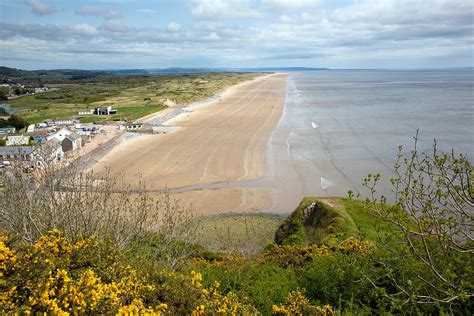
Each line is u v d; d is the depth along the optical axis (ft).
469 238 20.98
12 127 231.91
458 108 254.27
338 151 140.56
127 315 17.56
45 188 32.78
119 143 173.06
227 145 156.25
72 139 155.84
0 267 17.40
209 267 35.55
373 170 117.39
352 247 33.19
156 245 35.32
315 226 64.64
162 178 116.06
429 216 21.85
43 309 16.29
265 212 90.58
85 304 17.15
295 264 38.50
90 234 27.68
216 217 86.69
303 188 105.70
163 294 22.41
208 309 22.30
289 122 205.16
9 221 29.25
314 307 25.68
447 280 20.52
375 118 214.69
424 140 151.94
